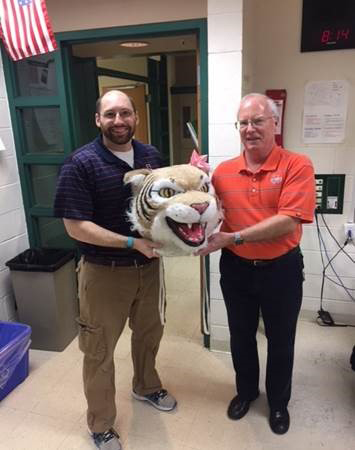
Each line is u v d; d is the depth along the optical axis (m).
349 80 2.40
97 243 1.57
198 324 2.85
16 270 2.47
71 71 2.55
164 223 1.37
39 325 2.54
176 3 2.16
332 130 2.49
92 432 1.84
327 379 2.23
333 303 2.78
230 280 1.80
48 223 2.88
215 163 2.19
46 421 2.00
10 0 2.04
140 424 1.96
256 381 2.01
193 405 2.07
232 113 2.09
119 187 1.62
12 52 2.12
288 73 2.47
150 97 5.25
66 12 2.35
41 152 2.72
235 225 1.71
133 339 2.00
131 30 2.27
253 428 1.91
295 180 1.56
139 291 1.82
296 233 1.66
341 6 2.29
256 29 2.44
